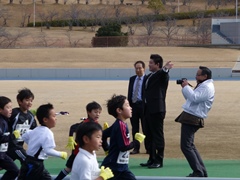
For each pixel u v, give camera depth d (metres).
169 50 62.91
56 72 47.28
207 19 83.25
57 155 8.95
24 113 10.67
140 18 84.62
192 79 43.75
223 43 69.75
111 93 29.20
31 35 78.06
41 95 28.34
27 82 39.56
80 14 90.00
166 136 16.86
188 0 99.81
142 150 15.11
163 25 83.50
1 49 62.91
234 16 85.94
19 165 13.03
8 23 88.62
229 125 18.58
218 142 15.92
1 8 91.75
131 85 14.51
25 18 90.81
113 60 57.91
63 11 93.62
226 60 57.34
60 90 31.47
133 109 14.41
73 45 72.06
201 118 11.30
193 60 57.47
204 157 14.09
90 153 6.99
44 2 98.44
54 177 11.16
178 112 21.70
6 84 37.12
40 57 59.12
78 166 6.87
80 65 55.50
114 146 8.71
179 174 12.11
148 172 12.34
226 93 28.92
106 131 8.89
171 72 46.44
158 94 12.52
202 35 73.19
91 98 26.78
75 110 22.39
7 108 10.03
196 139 16.31
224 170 12.59
